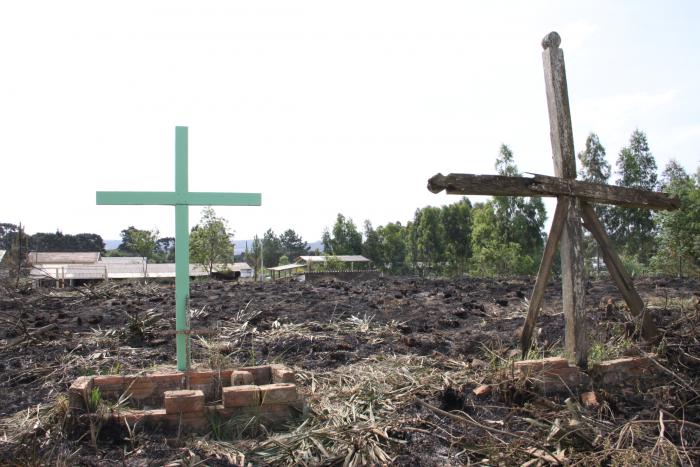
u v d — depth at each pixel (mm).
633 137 36750
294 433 4016
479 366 5461
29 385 5082
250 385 4383
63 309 8500
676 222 20438
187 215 4906
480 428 4277
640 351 5414
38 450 3791
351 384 5031
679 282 11352
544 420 4395
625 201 5664
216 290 10477
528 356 5539
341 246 54375
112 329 6984
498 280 12516
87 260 47062
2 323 7312
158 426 4090
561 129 5469
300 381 5125
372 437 4035
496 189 5102
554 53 5512
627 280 5797
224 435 4090
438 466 3797
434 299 9086
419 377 5117
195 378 4641
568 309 5332
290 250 100312
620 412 4703
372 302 8562
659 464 3836
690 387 4945
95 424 3992
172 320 7523
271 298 9188
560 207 5453
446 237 49875
